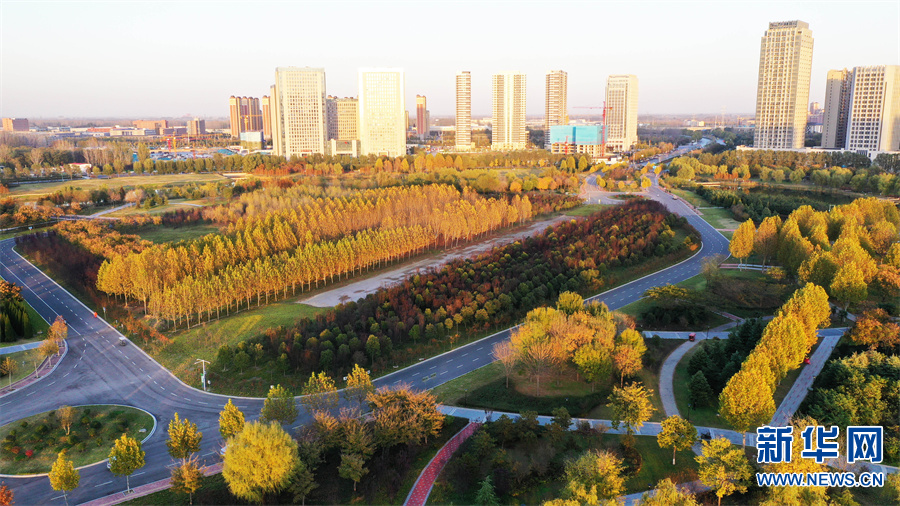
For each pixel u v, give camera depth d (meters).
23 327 198.12
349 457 121.38
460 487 122.06
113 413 150.88
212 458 133.62
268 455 115.12
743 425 130.25
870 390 134.75
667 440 125.25
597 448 131.12
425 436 133.50
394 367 175.62
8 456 133.75
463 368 174.62
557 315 174.50
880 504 111.75
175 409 154.12
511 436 133.12
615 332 174.12
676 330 197.12
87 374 173.12
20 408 154.12
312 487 117.94
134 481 125.81
